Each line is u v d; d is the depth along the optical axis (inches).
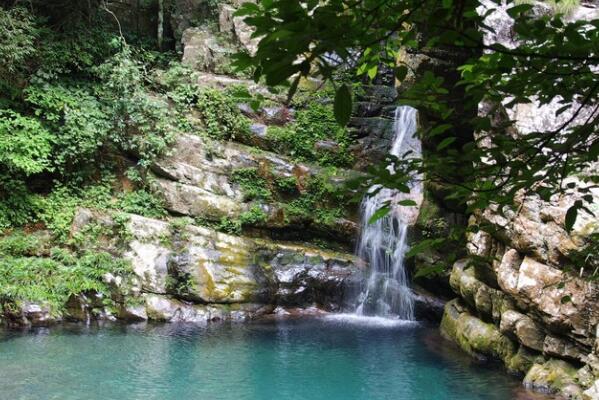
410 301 464.8
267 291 460.4
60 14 527.5
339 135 518.9
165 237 455.5
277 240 496.7
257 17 51.7
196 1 629.0
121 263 437.7
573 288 285.7
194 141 497.7
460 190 80.2
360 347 378.0
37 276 414.9
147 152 489.1
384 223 487.2
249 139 514.0
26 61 490.9
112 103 492.4
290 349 368.8
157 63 602.9
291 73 50.0
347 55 50.9
